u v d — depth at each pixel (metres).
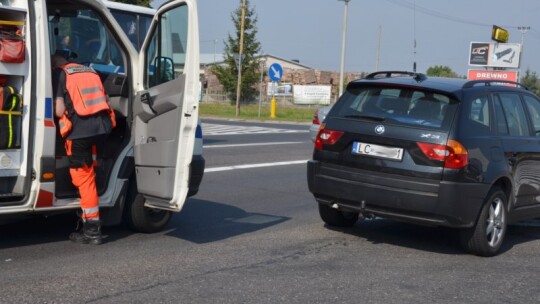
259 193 11.15
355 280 6.27
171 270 6.34
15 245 6.99
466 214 7.02
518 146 7.87
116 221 7.59
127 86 7.50
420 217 7.06
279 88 58.34
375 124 7.35
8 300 5.30
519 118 8.23
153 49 7.43
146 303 5.38
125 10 13.36
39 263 6.36
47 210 6.83
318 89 57.44
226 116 39.59
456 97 7.24
